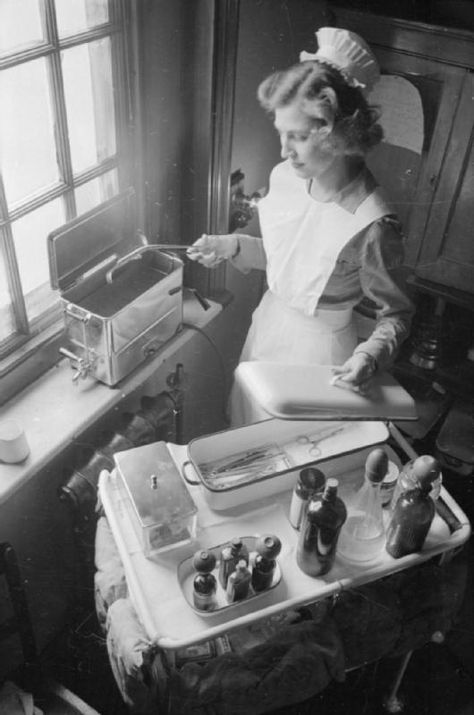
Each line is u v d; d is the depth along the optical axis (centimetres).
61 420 187
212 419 272
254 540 167
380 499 168
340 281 184
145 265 207
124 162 198
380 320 184
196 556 152
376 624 168
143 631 155
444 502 176
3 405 189
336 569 163
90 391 195
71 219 193
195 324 219
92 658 226
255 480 171
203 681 152
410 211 216
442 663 233
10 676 190
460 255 214
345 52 157
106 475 175
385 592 170
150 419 205
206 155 203
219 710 155
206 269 223
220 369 262
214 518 172
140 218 207
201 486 176
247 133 211
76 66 177
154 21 179
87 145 190
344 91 159
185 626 153
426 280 225
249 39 194
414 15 193
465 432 248
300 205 181
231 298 234
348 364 173
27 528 204
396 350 179
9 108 164
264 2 192
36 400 191
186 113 198
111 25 174
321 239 178
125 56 181
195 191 212
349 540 166
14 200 175
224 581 159
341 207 174
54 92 169
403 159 209
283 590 159
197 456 177
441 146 200
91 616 230
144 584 158
